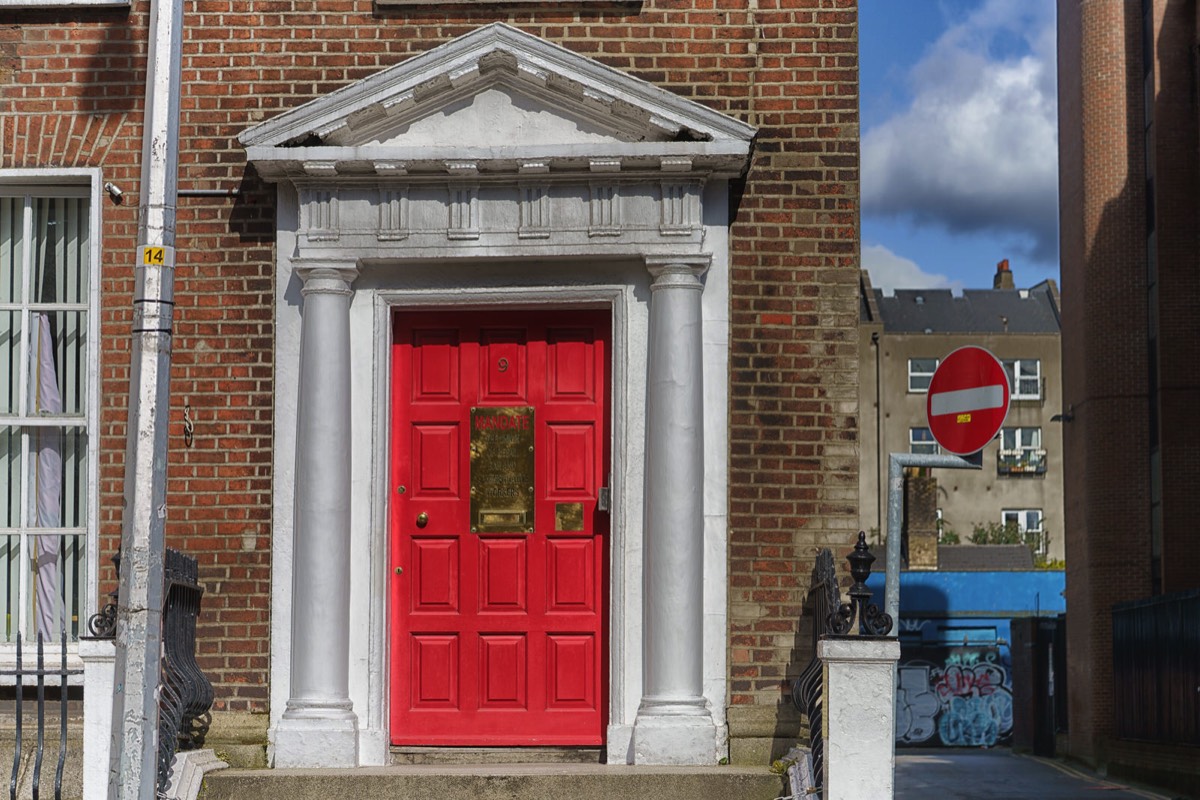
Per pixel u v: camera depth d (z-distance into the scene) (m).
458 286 9.21
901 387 68.06
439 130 9.14
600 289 9.15
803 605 8.95
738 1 9.29
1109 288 26.98
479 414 9.38
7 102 9.43
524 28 9.30
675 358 8.92
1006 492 67.62
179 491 9.14
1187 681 20.22
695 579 8.84
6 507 9.55
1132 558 26.41
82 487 9.54
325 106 9.00
